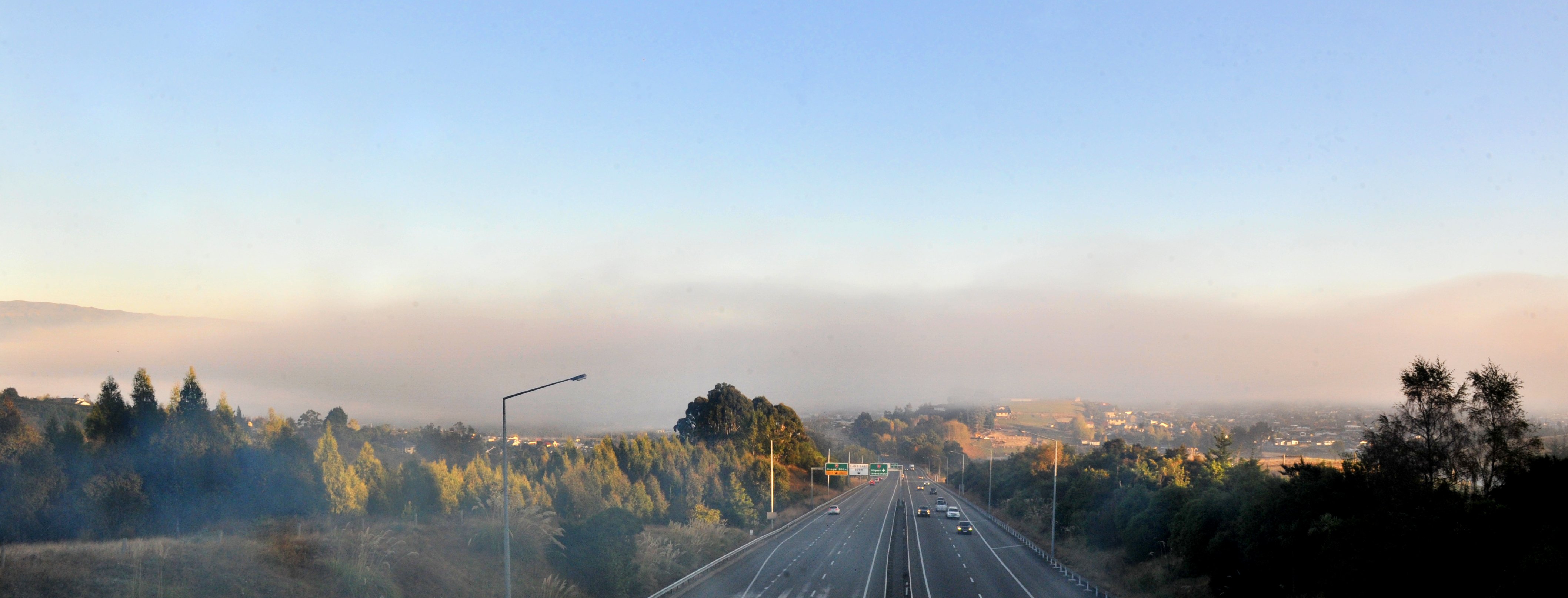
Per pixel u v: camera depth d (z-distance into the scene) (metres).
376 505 47.56
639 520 43.19
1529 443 28.75
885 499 141.88
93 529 34.59
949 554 63.47
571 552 40.19
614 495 72.75
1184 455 94.19
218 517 39.66
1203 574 43.59
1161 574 47.38
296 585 27.12
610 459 80.19
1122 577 50.41
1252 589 37.66
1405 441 30.44
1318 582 31.80
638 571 42.47
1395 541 25.56
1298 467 36.59
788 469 156.12
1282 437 166.00
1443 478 30.23
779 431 163.50
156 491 37.94
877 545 69.69
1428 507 26.81
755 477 114.69
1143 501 60.12
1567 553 20.58
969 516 108.25
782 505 116.88
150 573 24.25
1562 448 30.12
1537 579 20.70
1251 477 43.78
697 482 92.19
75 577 22.59
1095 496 73.50
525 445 141.12
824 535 78.50
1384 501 30.00
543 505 59.81
